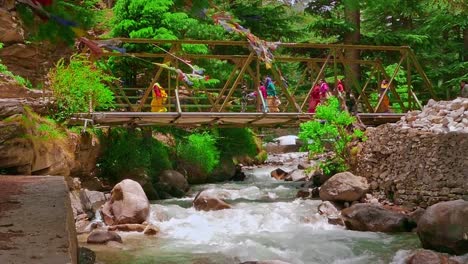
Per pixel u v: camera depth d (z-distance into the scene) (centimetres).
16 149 859
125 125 1345
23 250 335
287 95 1394
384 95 1499
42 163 952
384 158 1198
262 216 1051
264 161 2186
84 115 1167
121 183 1045
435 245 762
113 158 1379
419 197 1080
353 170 1302
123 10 1645
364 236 917
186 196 1428
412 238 894
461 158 1016
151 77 1825
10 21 1357
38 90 1278
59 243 349
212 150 1747
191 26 1734
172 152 1661
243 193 1369
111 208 1016
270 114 1296
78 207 1025
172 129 1730
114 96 1397
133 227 955
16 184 553
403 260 712
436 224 759
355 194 1151
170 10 1689
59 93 1129
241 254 796
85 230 944
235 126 1470
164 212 1054
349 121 1298
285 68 2269
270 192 1392
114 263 739
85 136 1212
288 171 1855
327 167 1335
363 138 1295
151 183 1361
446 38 2492
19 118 887
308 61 1466
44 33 339
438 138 1063
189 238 903
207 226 993
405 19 2430
